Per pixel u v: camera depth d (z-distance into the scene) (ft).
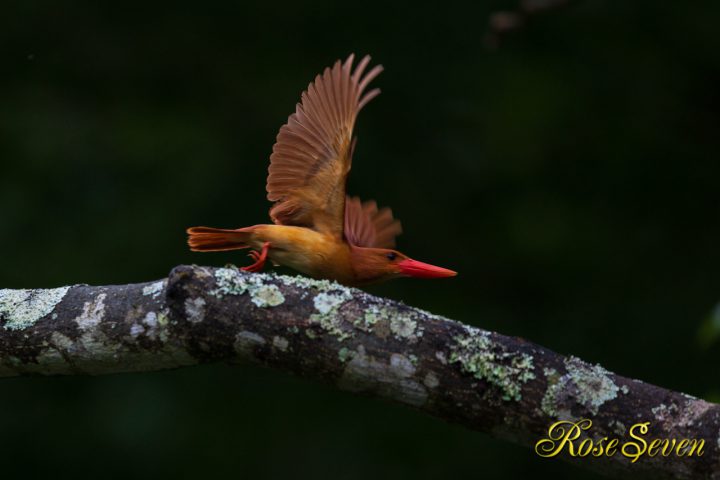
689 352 40.42
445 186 43.91
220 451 37.60
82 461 37.29
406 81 44.88
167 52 45.37
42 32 45.01
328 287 15.42
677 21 43.29
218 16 46.03
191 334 15.30
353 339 15.06
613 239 42.88
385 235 22.40
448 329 15.14
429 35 45.37
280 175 18.97
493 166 44.01
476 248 43.09
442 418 15.30
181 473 37.17
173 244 40.09
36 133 42.39
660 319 41.19
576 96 43.98
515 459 38.01
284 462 37.65
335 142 18.53
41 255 39.40
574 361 15.14
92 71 44.75
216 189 41.55
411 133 44.47
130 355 15.69
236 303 15.20
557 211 43.42
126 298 15.76
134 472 37.09
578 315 41.73
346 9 45.91
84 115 43.52
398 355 15.01
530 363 14.99
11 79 44.11
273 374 39.27
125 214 40.78
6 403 38.11
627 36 43.98
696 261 42.34
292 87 44.60
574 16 44.06
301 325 15.10
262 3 46.03
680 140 43.73
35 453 37.40
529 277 42.50
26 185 40.98
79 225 40.50
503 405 14.93
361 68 18.45
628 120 43.80
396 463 37.83
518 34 44.80
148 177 41.81
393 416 38.55
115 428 37.55
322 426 38.42
